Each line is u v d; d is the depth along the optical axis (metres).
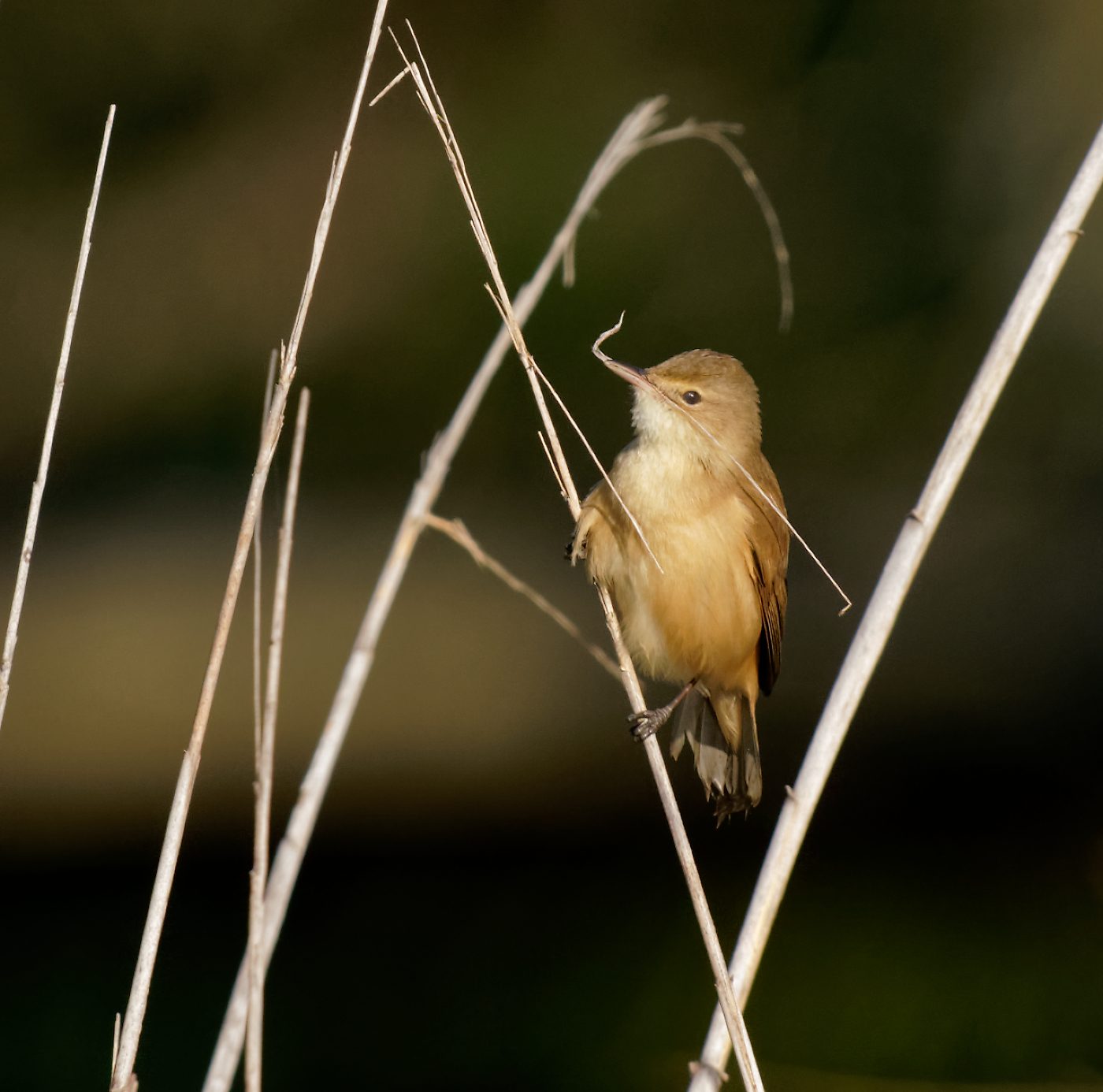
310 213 15.49
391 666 20.58
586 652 21.12
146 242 15.77
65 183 15.34
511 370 15.55
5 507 22.31
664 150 14.14
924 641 17.91
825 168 13.93
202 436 17.52
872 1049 10.02
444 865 13.77
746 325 14.37
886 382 14.45
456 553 22.95
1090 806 14.18
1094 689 16.28
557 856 14.09
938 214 13.70
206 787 16.25
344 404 16.83
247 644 20.94
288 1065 9.88
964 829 13.91
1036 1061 9.83
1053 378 14.48
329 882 13.45
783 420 15.17
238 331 16.34
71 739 17.56
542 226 14.28
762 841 14.42
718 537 6.14
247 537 4.03
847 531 19.02
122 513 22.69
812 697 17.69
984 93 13.34
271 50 14.87
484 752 17.38
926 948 11.51
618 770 16.77
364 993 11.03
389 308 15.68
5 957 11.32
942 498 4.45
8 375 16.81
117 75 14.84
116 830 14.70
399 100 14.88
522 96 14.52
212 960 11.50
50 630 21.38
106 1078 9.62
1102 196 13.32
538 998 10.90
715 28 14.04
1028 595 17.73
